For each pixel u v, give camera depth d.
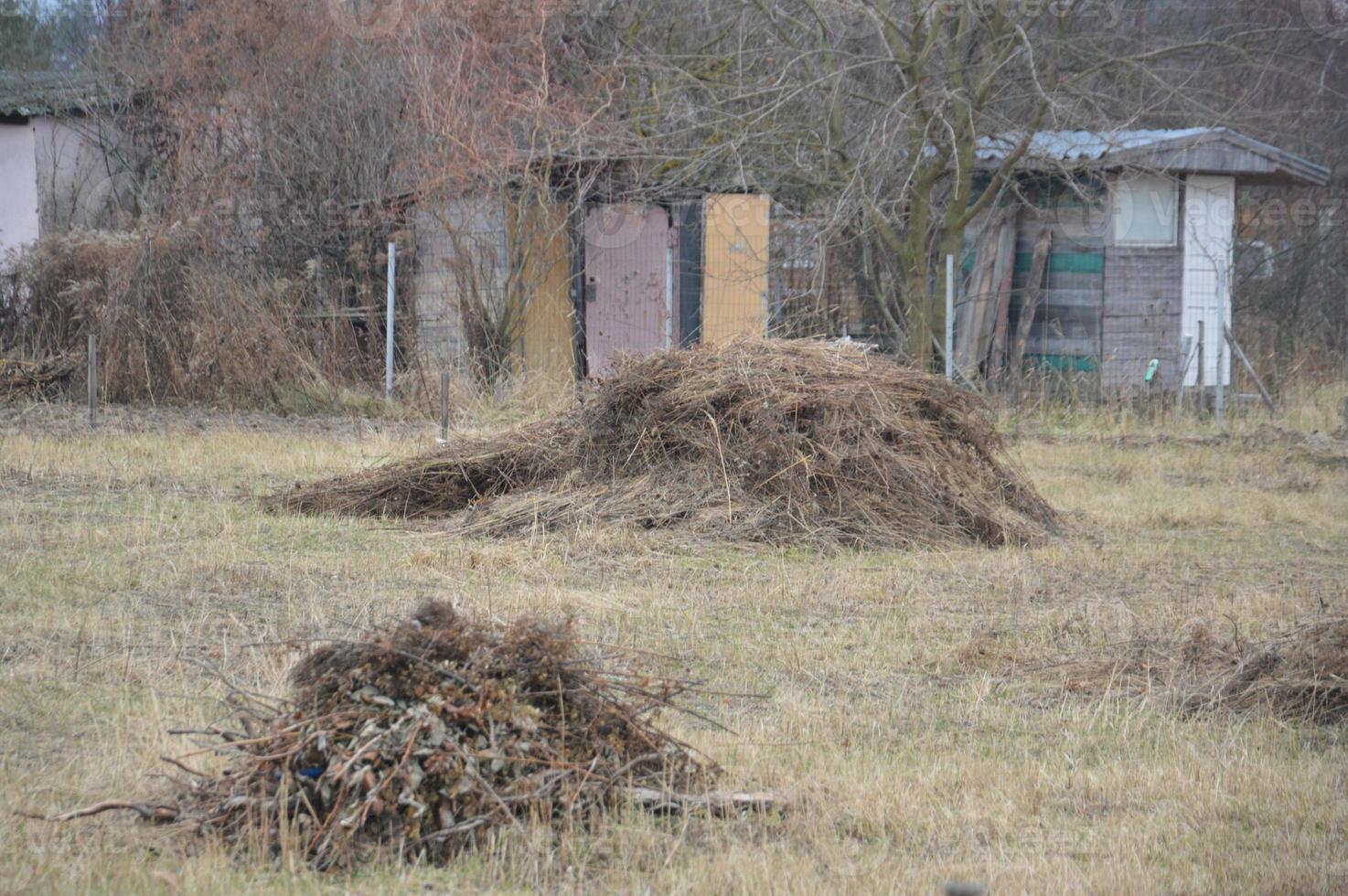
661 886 11.27
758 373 29.33
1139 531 30.36
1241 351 51.66
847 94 51.62
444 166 49.72
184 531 25.48
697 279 51.47
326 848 11.39
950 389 30.30
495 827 11.88
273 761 12.08
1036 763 14.69
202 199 52.03
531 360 51.41
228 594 20.92
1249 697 17.38
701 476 28.05
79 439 36.66
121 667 16.73
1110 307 52.16
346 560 23.73
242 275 49.41
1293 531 30.62
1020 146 48.81
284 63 54.06
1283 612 21.73
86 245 48.06
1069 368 51.31
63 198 62.47
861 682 17.77
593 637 19.14
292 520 27.31
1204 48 57.06
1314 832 13.03
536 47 57.34
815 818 12.85
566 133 51.88
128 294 46.19
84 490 29.52
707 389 29.09
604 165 51.41
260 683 16.11
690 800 12.80
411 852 11.61
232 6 54.75
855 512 27.69
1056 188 52.53
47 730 14.55
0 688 15.75
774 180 54.25
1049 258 52.50
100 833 11.80
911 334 51.03
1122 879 11.59
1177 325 52.38
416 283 51.72
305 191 52.75
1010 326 52.81
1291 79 66.31
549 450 29.75
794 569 24.81
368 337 49.44
